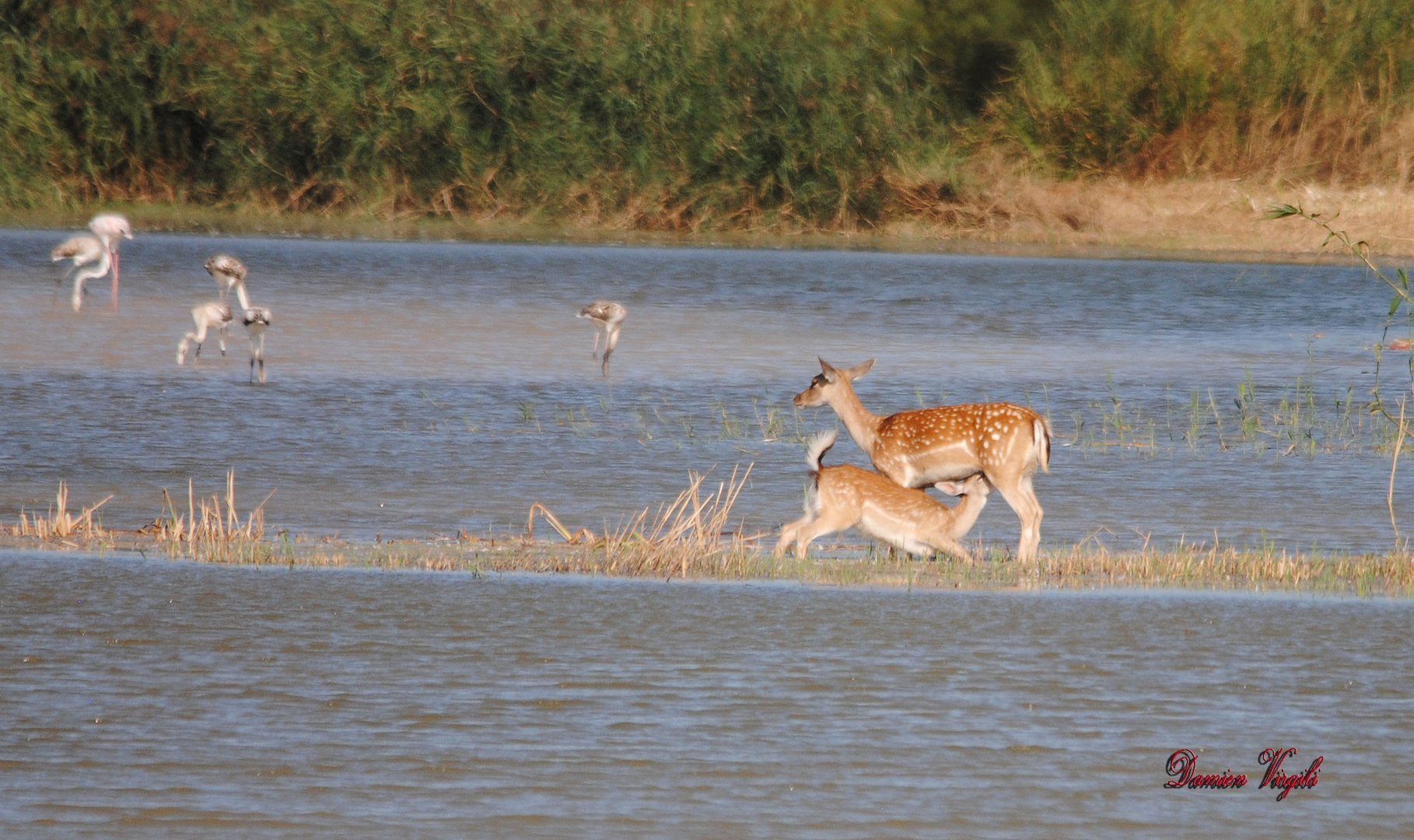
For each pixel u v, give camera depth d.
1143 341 65.38
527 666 22.42
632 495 36.72
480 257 89.88
